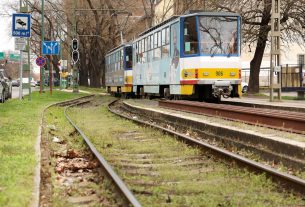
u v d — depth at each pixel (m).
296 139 10.46
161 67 27.56
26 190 6.60
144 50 31.89
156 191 7.42
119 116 22.08
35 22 72.31
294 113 15.36
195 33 23.78
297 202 6.84
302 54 60.47
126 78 38.56
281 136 10.94
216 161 10.16
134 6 67.00
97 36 66.06
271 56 26.52
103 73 80.75
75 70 49.00
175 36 24.77
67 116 21.62
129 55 38.50
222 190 7.52
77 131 15.58
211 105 19.64
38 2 69.69
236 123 14.57
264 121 14.11
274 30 27.27
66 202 6.64
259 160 10.45
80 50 77.44
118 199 6.65
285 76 35.72
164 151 11.88
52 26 71.88
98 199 6.92
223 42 23.94
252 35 34.94
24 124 15.91
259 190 7.58
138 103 29.09
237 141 12.08
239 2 34.16
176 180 8.41
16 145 10.95
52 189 7.26
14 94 44.88
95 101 39.06
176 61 24.70
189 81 23.70
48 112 22.69
